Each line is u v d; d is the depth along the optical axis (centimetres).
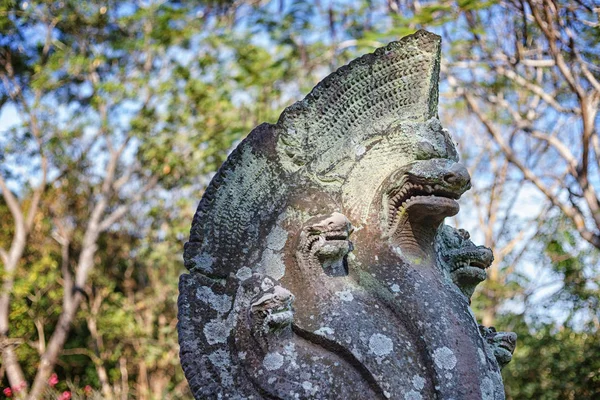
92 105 1166
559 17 697
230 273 291
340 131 311
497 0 702
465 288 314
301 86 965
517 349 995
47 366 1153
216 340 280
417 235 294
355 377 265
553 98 907
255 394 268
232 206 299
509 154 826
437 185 289
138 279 1428
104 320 1227
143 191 1230
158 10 1175
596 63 808
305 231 285
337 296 277
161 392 1263
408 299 278
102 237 1408
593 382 903
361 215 296
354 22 950
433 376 266
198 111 1123
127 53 1219
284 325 270
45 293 1348
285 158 305
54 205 1386
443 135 306
